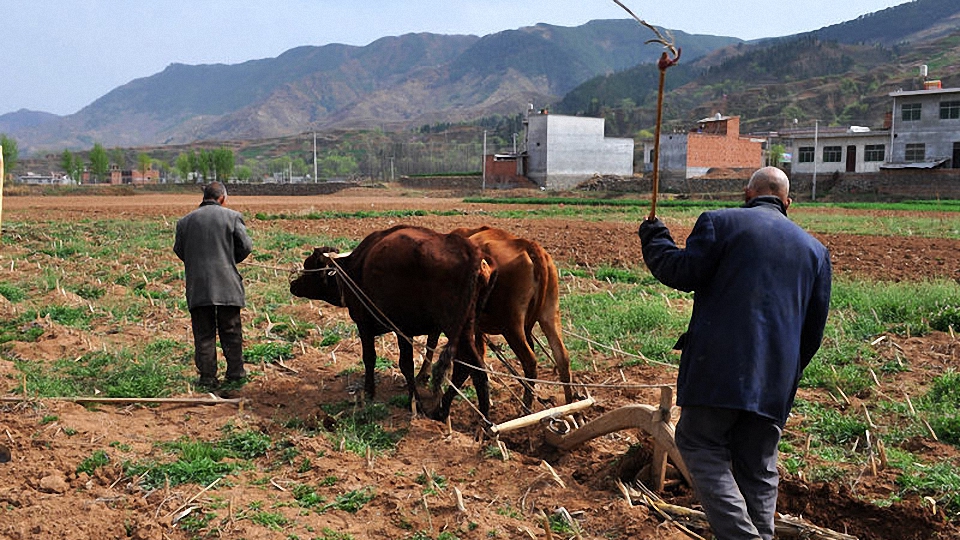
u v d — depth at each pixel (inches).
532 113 3292.3
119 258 735.1
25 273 650.8
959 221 1300.4
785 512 233.6
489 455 268.5
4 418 287.6
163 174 6314.0
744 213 185.9
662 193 2714.1
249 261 719.7
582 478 254.8
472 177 3447.3
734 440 185.0
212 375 350.6
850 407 310.7
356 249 337.4
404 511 225.3
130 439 281.1
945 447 270.7
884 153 2481.5
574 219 1428.4
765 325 175.9
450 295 295.6
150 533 214.2
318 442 276.5
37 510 223.5
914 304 458.0
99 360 380.8
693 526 216.5
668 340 413.1
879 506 226.1
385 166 6264.8
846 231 1130.0
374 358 337.1
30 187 3287.4
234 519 219.8
